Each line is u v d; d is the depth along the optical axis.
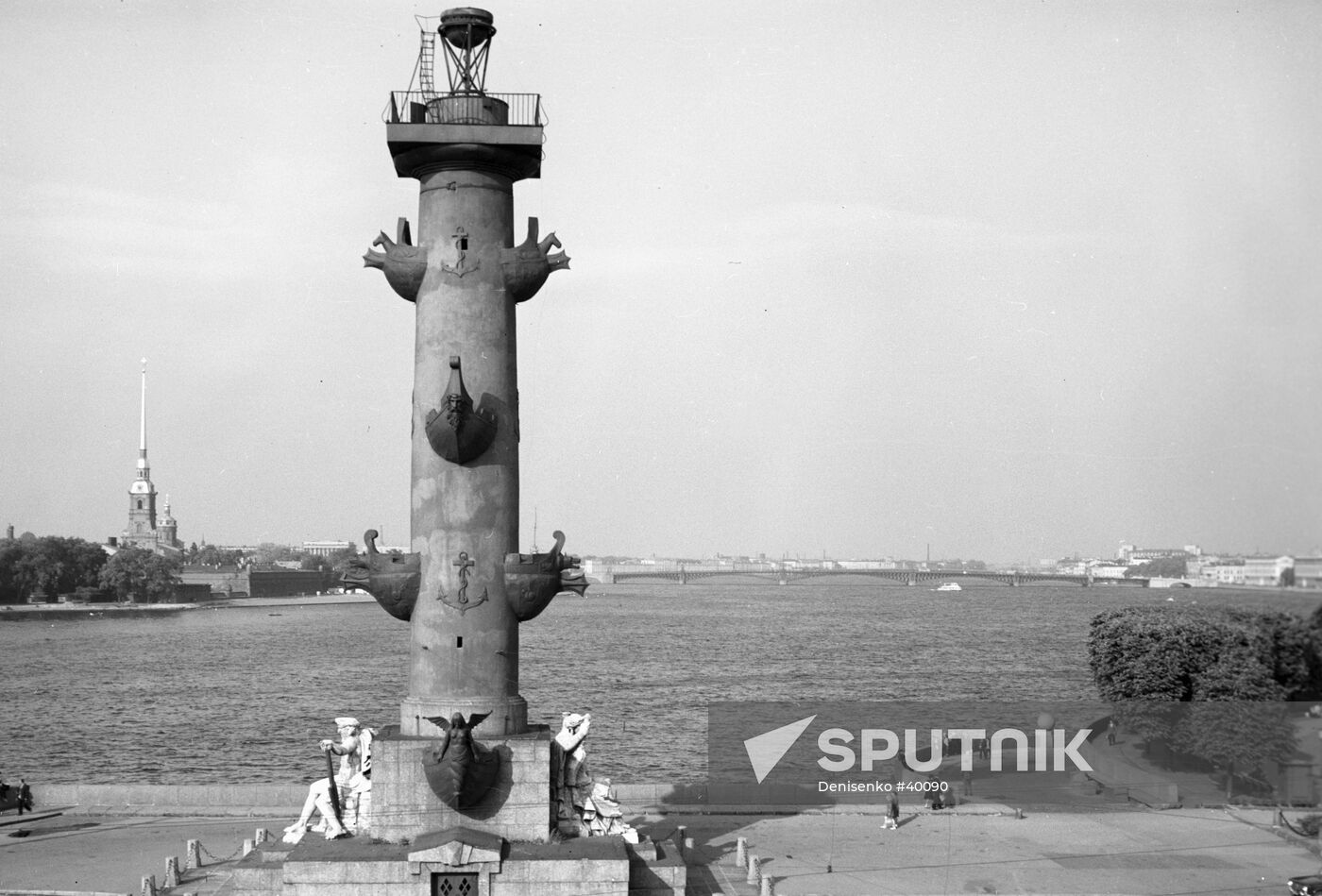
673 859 46.22
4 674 159.62
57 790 63.69
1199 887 50.06
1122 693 72.31
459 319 47.50
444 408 45.62
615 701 127.25
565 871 43.16
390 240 48.53
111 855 53.84
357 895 42.75
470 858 42.84
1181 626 69.69
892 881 50.97
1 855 53.84
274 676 157.12
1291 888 48.97
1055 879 51.22
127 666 169.75
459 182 47.97
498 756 44.97
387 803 44.75
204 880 49.97
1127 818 62.19
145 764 96.25
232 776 91.00
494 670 46.78
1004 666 166.00
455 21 48.31
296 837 47.06
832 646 198.75
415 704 46.66
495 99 48.28
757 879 50.91
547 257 48.41
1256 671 61.41
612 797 49.38
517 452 48.12
